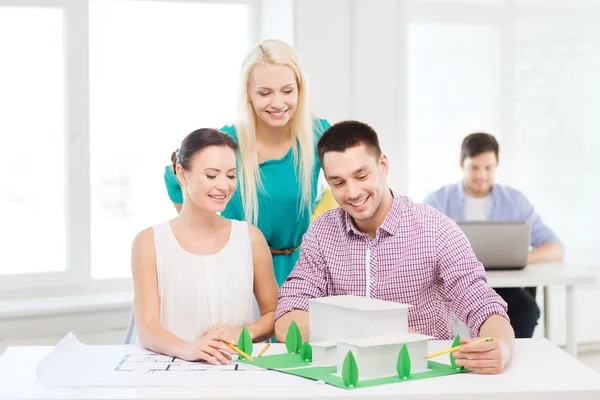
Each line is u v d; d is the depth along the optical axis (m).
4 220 3.02
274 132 2.16
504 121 3.39
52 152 3.06
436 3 3.31
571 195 3.46
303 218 2.21
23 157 3.03
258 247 1.86
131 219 3.17
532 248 3.11
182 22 3.19
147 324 1.65
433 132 3.35
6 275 3.00
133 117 3.15
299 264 1.82
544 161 3.43
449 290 1.71
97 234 3.13
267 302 1.87
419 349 1.41
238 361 1.49
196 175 1.72
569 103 3.44
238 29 3.27
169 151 3.20
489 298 1.63
